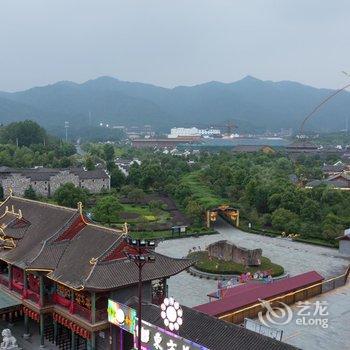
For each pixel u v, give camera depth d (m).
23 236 58.69
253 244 105.75
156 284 52.50
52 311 51.97
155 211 131.25
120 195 154.50
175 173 178.38
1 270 61.66
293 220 113.94
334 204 121.94
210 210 120.38
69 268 49.03
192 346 39.28
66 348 51.75
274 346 36.69
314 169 196.00
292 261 91.75
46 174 156.38
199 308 49.19
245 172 154.88
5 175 150.38
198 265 84.38
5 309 52.84
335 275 81.94
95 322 46.81
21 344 53.03
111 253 47.88
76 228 54.53
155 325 42.50
